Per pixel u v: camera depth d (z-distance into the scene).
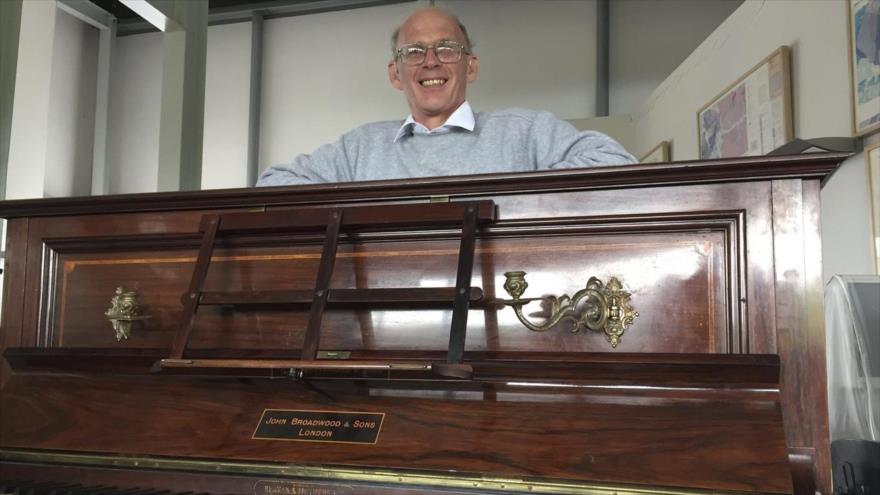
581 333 1.47
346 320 1.59
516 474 1.28
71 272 1.82
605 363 1.37
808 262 1.37
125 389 1.63
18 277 1.84
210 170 10.50
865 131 3.90
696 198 1.44
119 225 1.78
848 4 4.07
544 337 1.49
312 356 1.45
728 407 1.30
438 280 1.55
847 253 4.10
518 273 1.47
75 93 9.55
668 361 1.33
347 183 1.60
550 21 9.52
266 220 1.63
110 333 1.76
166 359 1.51
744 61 5.58
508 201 1.53
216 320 1.67
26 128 5.39
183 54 4.52
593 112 9.23
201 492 1.44
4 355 1.74
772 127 4.98
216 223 1.67
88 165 9.71
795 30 4.78
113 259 1.79
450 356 1.38
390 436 1.39
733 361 1.31
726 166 1.40
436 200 1.57
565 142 2.01
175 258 1.74
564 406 1.36
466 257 1.47
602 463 1.27
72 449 1.57
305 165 2.26
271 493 1.39
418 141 2.21
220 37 10.78
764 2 5.21
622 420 1.32
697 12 9.09
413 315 1.55
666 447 1.26
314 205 1.65
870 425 1.94
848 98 4.14
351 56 10.35
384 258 1.60
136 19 10.09
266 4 10.37
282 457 1.41
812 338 1.35
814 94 4.53
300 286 1.63
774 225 1.39
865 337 1.97
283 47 10.59
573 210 1.50
